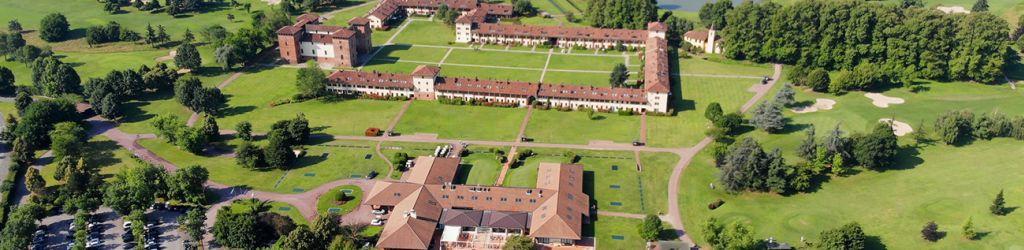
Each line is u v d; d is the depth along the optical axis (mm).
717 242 174375
